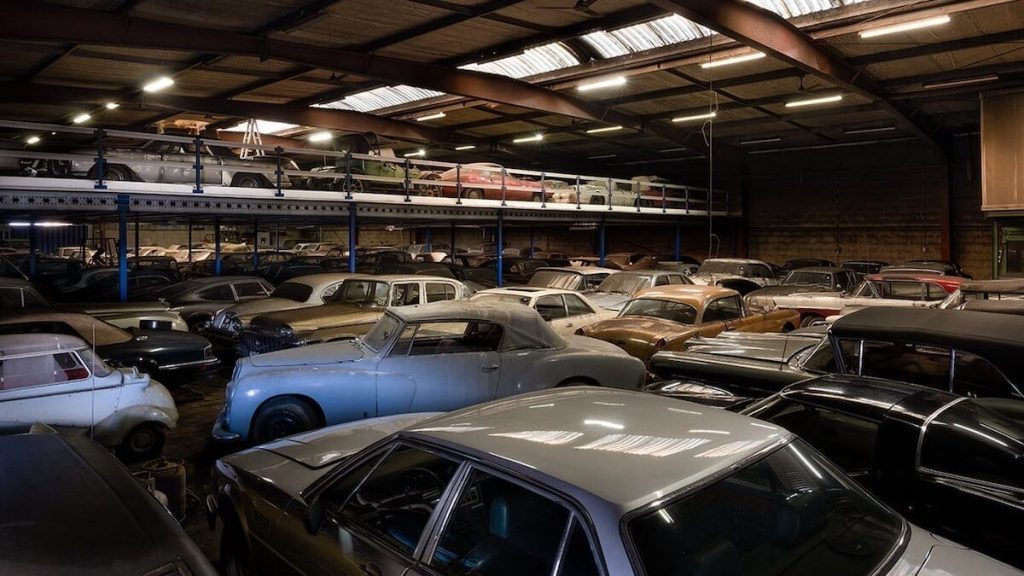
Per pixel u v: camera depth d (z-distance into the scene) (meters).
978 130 23.14
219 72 17.36
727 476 2.41
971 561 2.44
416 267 18.38
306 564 3.17
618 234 34.41
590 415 2.94
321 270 20.12
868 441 4.26
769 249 29.33
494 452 2.58
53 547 1.92
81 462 2.57
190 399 9.89
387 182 16.47
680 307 10.14
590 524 2.15
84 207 11.77
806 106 20.67
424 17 13.55
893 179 25.55
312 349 6.97
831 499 2.61
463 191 18.09
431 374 6.66
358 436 4.39
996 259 18.02
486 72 18.02
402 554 2.68
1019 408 4.52
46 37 11.72
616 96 20.36
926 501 3.56
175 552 2.02
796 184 28.33
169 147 13.95
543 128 25.73
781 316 11.67
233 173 14.41
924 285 13.41
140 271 18.48
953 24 13.44
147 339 9.20
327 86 19.38
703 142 26.09
